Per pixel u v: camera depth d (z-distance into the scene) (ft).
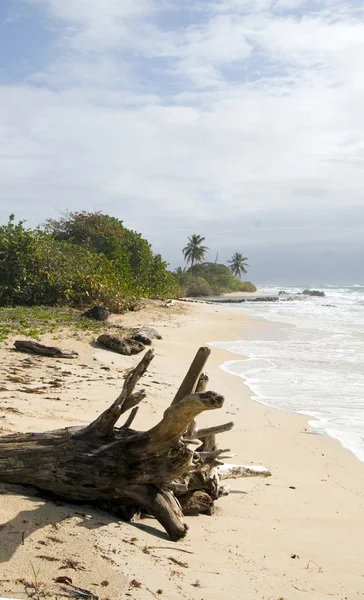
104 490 16.89
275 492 23.21
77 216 183.83
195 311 121.49
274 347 70.95
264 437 31.76
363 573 15.79
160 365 52.24
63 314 78.74
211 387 45.57
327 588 14.42
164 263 159.74
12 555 12.83
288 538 18.03
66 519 15.29
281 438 31.73
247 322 104.99
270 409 38.78
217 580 13.67
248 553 16.17
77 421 27.20
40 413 27.86
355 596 14.12
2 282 94.48
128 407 17.62
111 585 12.22
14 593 11.43
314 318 118.32
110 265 107.34
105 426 17.17
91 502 17.22
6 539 13.47
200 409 15.38
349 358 61.98
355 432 33.27
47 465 16.85
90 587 12.03
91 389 36.99
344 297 258.78
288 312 140.15
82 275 94.07
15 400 30.19
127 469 16.79
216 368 55.26
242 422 34.76
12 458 17.08
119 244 158.51
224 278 329.31
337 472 26.53
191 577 13.56
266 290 438.81
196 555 15.20
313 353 65.82
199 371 17.11
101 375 43.34
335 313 136.15
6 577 11.94
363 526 19.89
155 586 12.56
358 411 38.34
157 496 16.89
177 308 123.13
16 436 17.75
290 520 19.98
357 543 18.16
